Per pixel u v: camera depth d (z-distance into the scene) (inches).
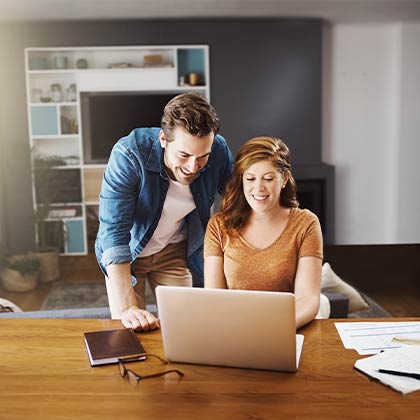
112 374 63.9
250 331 63.2
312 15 249.0
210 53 257.3
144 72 255.6
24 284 216.4
